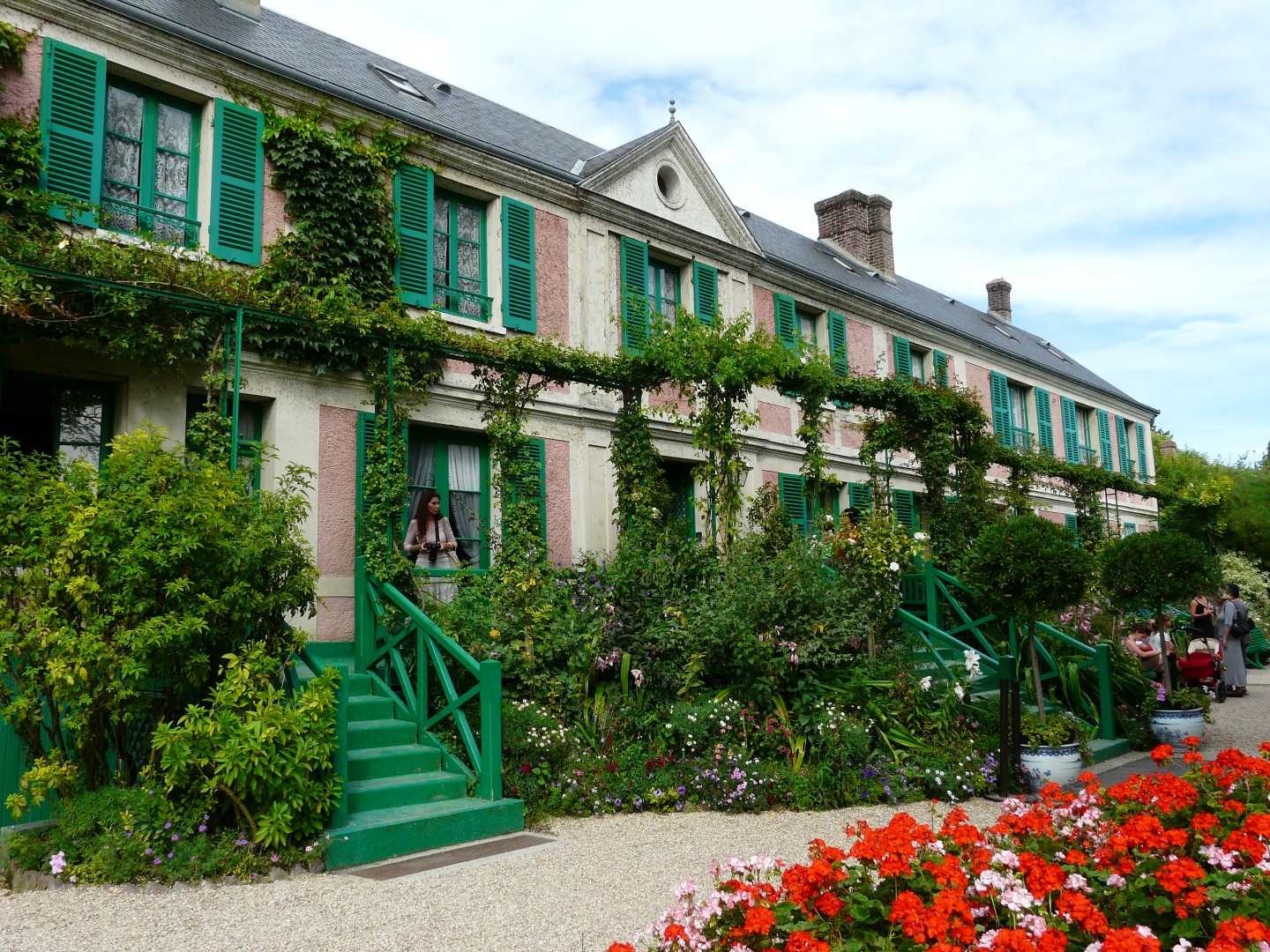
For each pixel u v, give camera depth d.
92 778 5.42
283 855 5.07
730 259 13.29
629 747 7.36
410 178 9.64
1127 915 3.20
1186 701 10.14
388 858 5.45
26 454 7.32
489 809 6.05
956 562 11.89
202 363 7.91
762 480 13.42
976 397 13.28
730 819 6.56
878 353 16.22
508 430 9.05
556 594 8.40
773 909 3.19
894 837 3.29
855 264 19.30
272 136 8.63
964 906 2.79
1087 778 4.59
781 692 7.88
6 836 5.13
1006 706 7.56
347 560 8.62
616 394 11.41
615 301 11.63
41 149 7.29
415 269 9.57
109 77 7.96
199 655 5.36
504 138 11.36
